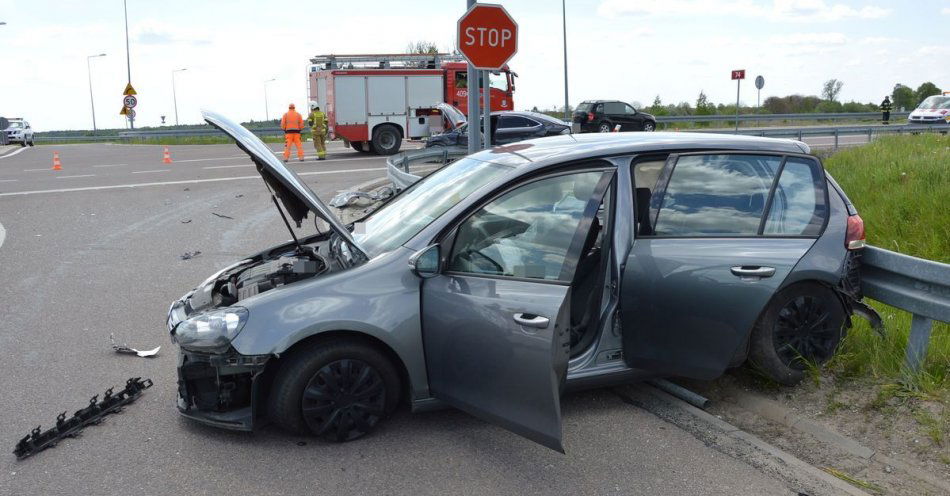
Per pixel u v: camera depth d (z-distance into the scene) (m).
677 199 4.38
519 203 4.13
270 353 3.83
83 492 3.63
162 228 11.20
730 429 4.26
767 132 23.78
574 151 4.33
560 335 3.60
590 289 4.57
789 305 4.52
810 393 4.58
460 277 4.01
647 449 4.04
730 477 3.74
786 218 4.45
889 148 14.41
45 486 3.68
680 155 4.45
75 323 6.48
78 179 18.58
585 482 3.70
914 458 3.89
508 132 21.75
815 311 4.57
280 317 3.88
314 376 4.00
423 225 4.28
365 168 20.77
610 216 4.30
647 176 4.38
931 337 5.04
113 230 11.05
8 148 40.34
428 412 4.47
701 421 4.37
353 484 3.69
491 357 3.78
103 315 6.71
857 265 4.61
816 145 25.86
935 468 3.78
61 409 4.66
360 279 4.02
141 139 40.41
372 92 26.16
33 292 7.53
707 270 4.21
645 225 4.32
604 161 4.32
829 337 4.64
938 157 11.30
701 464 3.88
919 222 8.52
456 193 4.45
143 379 5.12
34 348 5.81
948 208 8.67
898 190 9.77
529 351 3.61
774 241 4.36
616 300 4.30
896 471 3.79
